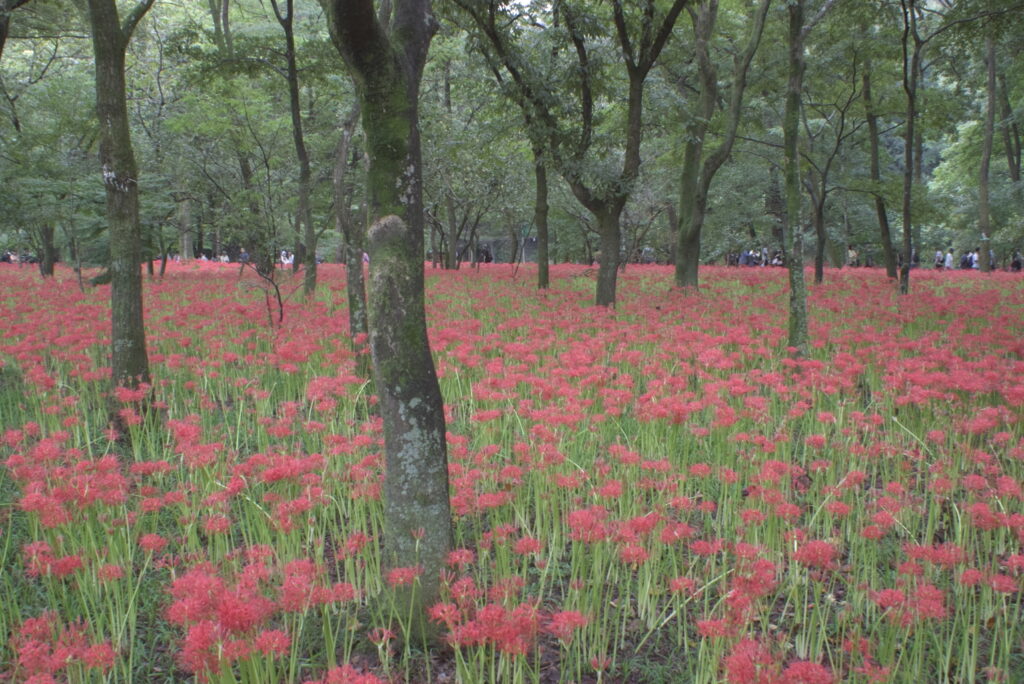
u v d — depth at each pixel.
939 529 4.96
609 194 13.53
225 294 16.20
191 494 4.91
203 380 7.98
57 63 22.73
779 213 30.45
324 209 23.28
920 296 14.71
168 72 22.53
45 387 6.15
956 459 5.47
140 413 6.11
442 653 3.60
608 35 14.41
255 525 4.44
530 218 29.61
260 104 18.42
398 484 3.62
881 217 20.94
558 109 15.00
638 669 3.62
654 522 3.68
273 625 3.76
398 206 3.57
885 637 3.59
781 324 10.84
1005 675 3.22
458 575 3.74
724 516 4.77
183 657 2.78
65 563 3.36
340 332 9.42
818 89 20.23
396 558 3.65
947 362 7.19
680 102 17.19
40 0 14.41
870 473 6.00
